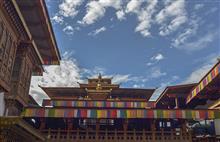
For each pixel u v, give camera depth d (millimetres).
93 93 54938
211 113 39094
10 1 25797
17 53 34031
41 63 41500
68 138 37062
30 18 32656
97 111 38812
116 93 57469
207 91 42969
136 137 37938
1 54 26234
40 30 35281
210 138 38938
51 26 35125
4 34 26938
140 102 51781
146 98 58062
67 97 57094
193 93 45250
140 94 57531
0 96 28344
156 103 52688
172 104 53250
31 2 29312
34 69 40531
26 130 23391
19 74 33125
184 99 51156
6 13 26500
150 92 56656
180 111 39125
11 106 31500
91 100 49969
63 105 48844
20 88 33594
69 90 56594
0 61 26031
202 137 38969
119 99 55188
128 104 50969
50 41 37656
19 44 33719
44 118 38719
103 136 37562
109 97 55875
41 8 30094
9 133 22141
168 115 38844
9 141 22641
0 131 20516
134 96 57781
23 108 37500
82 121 46781
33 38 37438
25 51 34156
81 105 49125
